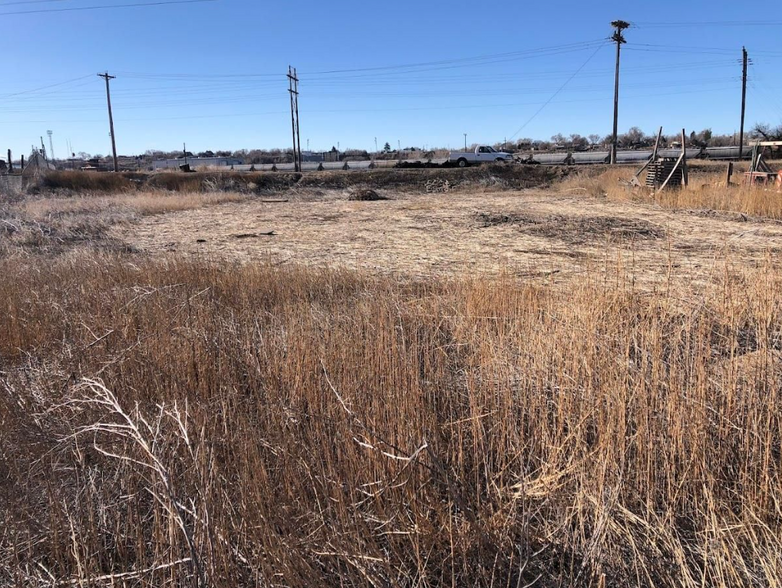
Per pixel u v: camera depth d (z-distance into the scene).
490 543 2.83
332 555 2.71
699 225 14.57
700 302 5.42
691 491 3.28
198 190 33.38
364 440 3.32
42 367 4.97
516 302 5.78
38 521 2.99
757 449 3.40
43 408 4.13
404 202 25.86
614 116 40.03
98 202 23.94
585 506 3.12
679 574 2.77
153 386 4.30
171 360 4.61
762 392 3.79
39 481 3.30
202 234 15.30
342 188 35.22
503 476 3.43
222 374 4.45
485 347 4.64
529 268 9.44
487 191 32.91
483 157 42.38
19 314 6.14
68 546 2.83
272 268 8.21
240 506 2.84
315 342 4.72
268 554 2.62
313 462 3.21
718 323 5.20
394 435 3.43
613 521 3.00
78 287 7.04
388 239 13.49
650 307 5.25
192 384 4.36
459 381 4.60
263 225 17.27
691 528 3.13
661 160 23.25
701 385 3.64
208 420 3.52
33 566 2.75
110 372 4.49
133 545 2.95
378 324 5.09
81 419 3.99
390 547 2.91
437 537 2.88
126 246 12.84
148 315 5.89
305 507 2.99
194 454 3.05
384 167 47.00
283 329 5.16
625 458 3.47
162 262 8.81
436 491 3.17
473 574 2.79
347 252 11.66
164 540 2.73
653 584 2.69
